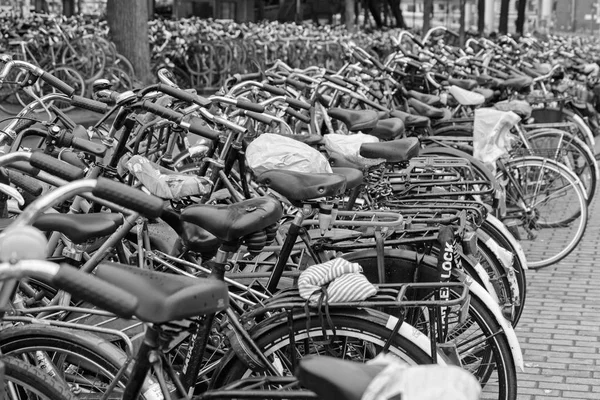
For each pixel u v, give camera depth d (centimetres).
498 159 654
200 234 311
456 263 354
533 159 663
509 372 351
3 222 339
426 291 352
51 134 369
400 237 368
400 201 434
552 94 938
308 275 309
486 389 399
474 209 404
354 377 202
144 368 249
